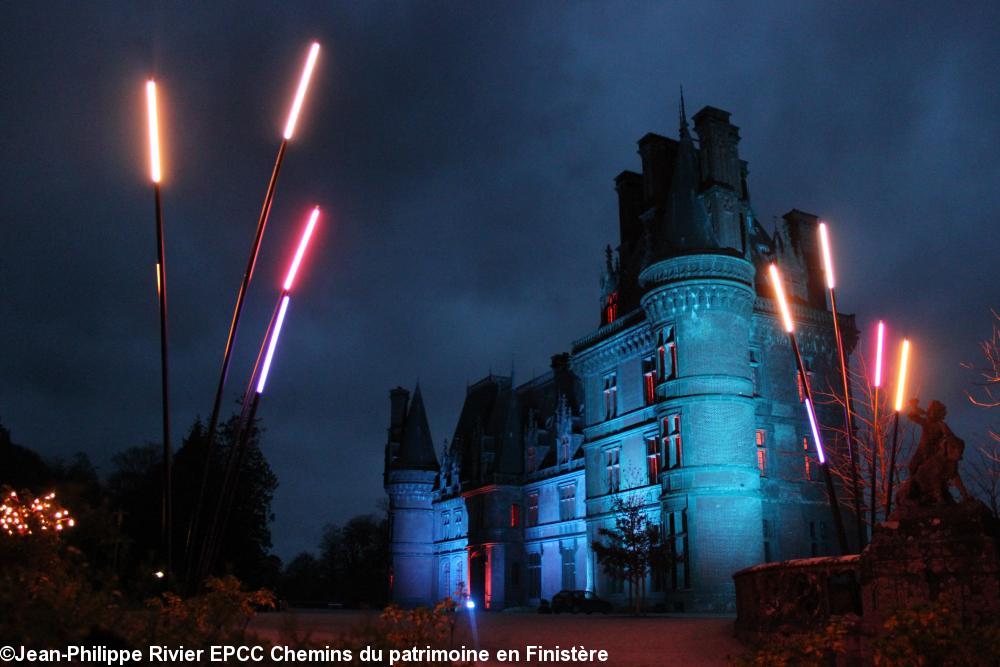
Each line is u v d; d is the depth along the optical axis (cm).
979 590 1323
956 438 1450
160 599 962
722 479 3822
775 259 4675
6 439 6381
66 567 939
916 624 859
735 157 4522
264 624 2453
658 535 3753
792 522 4141
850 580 1579
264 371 1362
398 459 7506
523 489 6066
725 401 3906
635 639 2008
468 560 6256
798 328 4488
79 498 1098
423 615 1048
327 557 11644
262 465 6206
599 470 4831
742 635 1819
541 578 5641
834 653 1368
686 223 4150
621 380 4747
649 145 5022
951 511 1398
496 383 7300
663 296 4088
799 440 4334
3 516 1017
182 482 5397
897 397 1661
